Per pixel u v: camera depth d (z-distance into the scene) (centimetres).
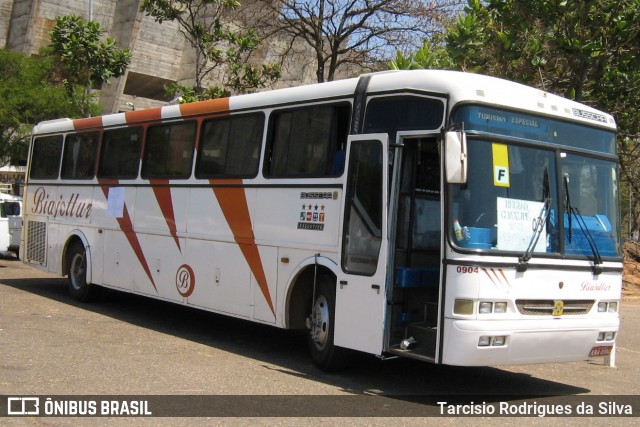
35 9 3778
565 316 738
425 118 732
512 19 1413
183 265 1045
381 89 776
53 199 1402
